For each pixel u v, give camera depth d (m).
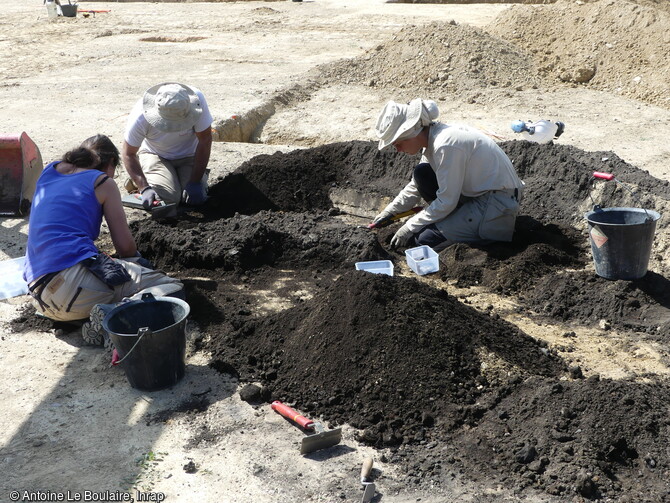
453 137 5.04
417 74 11.12
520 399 3.50
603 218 4.75
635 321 4.38
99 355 4.08
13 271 5.02
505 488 3.03
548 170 6.20
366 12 18.62
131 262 4.34
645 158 7.70
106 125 9.19
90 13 20.17
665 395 3.52
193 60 13.50
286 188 6.62
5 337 4.29
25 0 23.44
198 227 5.55
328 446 3.31
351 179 6.80
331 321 3.92
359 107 10.29
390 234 5.75
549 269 5.06
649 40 11.05
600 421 3.24
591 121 9.19
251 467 3.18
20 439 3.37
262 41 15.24
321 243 5.34
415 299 3.94
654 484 2.99
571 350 4.09
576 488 2.96
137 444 3.33
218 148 8.02
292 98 10.81
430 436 3.37
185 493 3.02
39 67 13.19
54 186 4.16
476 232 5.34
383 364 3.68
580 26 11.91
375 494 3.01
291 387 3.74
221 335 4.21
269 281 5.02
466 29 11.78
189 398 3.67
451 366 3.69
